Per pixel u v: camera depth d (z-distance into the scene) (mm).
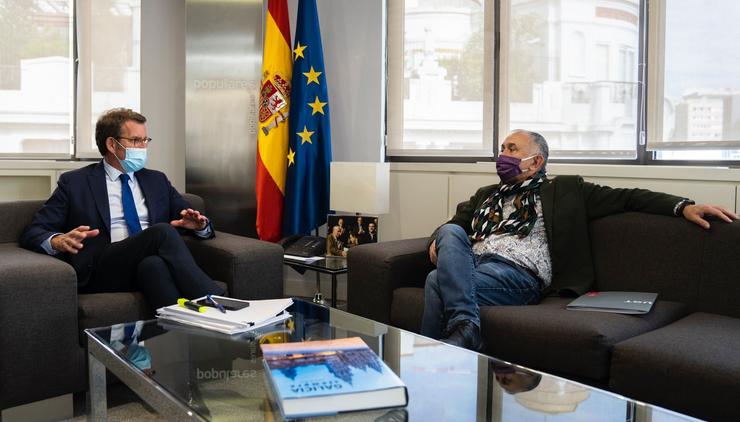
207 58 3965
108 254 2484
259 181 3836
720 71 2736
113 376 2295
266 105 3814
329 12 3961
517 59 3391
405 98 3797
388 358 1632
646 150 2994
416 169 3668
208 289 2385
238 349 1727
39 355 2135
